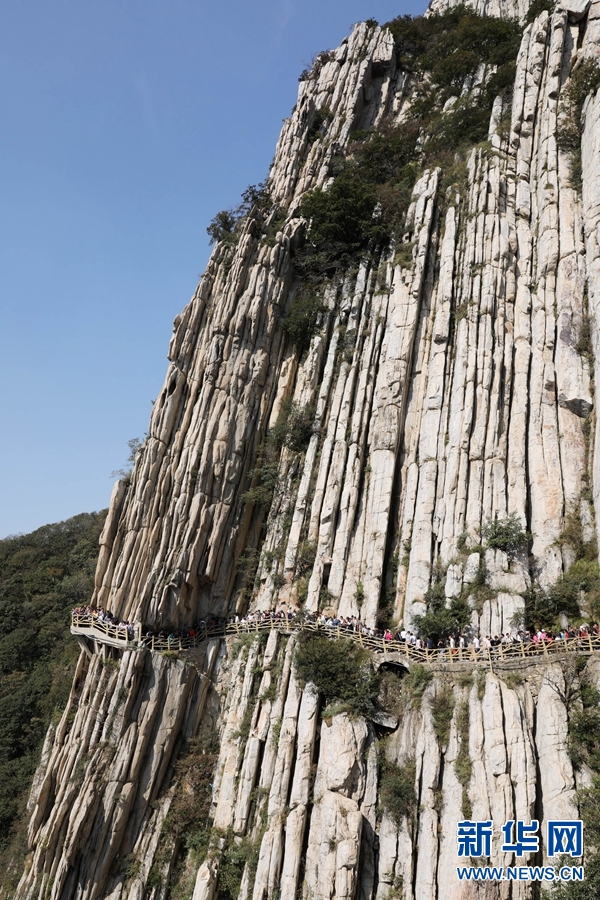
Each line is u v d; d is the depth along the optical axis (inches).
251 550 1836.9
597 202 1802.4
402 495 1724.9
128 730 1504.7
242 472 1904.5
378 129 2773.1
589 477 1568.7
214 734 1574.8
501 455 1653.5
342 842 1216.8
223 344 1985.7
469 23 2982.3
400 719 1373.0
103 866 1396.4
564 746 1181.7
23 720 2202.3
